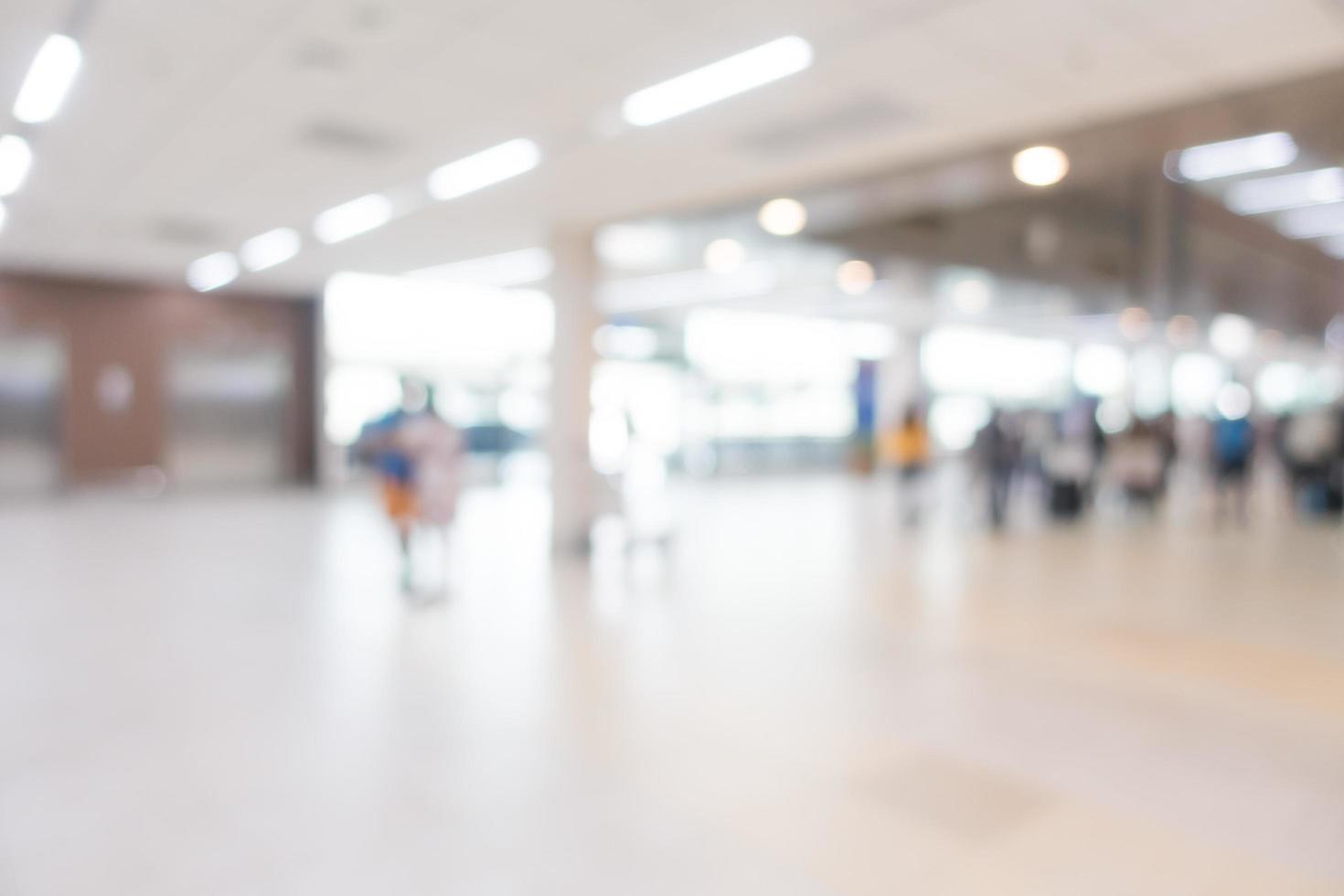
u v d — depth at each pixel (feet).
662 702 15.31
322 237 35.04
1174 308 52.90
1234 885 9.57
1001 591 24.97
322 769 12.33
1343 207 33.06
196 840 10.26
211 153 23.47
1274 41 15.31
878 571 28.09
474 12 14.98
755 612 22.25
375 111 19.86
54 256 40.75
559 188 26.20
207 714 14.38
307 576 26.32
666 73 17.46
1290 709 15.12
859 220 34.04
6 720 13.94
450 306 57.77
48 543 31.22
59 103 19.71
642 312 63.41
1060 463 40.96
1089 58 16.19
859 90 17.93
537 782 12.03
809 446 77.41
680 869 9.82
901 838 10.55
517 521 41.65
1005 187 24.54
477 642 19.11
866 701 15.44
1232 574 27.50
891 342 74.23
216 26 15.71
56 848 10.03
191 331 50.42
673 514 43.09
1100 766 12.73
